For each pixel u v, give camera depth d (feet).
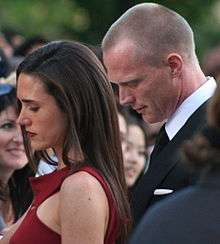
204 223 22.90
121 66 35.01
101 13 114.62
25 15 119.14
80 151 30.42
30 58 31.01
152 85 34.96
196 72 35.47
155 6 35.96
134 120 51.60
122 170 31.17
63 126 30.66
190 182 32.65
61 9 119.24
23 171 42.52
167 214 23.27
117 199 30.48
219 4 121.08
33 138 31.01
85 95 30.60
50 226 29.99
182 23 35.63
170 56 34.88
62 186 29.86
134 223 34.40
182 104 35.12
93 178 29.96
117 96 46.73
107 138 30.89
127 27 35.35
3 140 42.29
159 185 34.06
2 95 42.29
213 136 23.17
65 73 30.58
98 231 29.48
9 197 42.27
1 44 70.13
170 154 34.27
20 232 30.30
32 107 30.76
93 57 31.19
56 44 31.19
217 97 23.09
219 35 113.80
